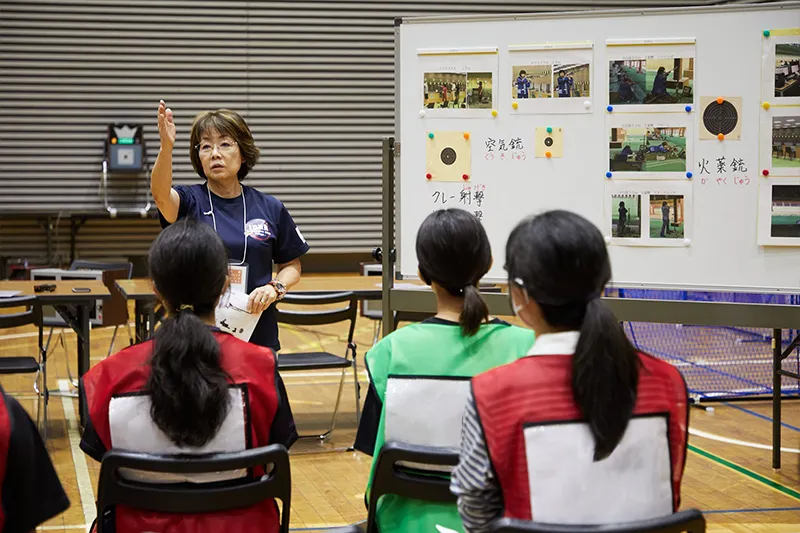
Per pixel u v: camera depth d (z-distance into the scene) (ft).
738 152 10.73
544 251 4.57
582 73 10.96
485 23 11.11
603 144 10.99
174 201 9.49
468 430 4.62
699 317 10.85
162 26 34.88
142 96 35.04
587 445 4.42
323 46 35.91
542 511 4.41
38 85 34.37
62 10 34.19
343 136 36.40
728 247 10.82
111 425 5.67
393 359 6.33
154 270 5.82
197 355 5.55
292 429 6.14
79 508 11.77
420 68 11.28
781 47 10.55
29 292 16.14
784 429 16.25
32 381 20.15
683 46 10.74
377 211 36.91
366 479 13.28
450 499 6.11
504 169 11.21
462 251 6.27
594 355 4.37
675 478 4.71
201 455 5.61
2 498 4.88
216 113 9.71
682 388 4.75
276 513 6.05
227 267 6.03
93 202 35.09
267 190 36.14
